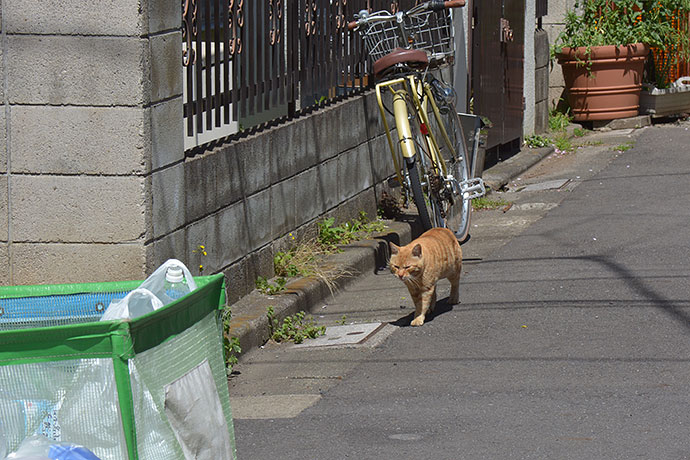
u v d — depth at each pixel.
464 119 13.72
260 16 9.66
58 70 7.37
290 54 10.45
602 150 18.38
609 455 5.91
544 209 14.04
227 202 8.98
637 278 10.02
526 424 6.49
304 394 7.43
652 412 6.59
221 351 4.36
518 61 18.09
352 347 8.55
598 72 20.06
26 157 7.51
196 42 8.46
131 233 7.49
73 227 7.55
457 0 11.19
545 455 5.96
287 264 10.27
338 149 11.62
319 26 11.18
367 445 6.27
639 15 20.17
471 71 16.16
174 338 3.90
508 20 17.45
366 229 12.14
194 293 4.03
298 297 9.53
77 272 7.61
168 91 7.76
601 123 20.67
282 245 10.30
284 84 10.34
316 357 8.37
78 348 3.58
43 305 4.69
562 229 12.55
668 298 9.30
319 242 11.11
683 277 9.96
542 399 6.96
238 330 8.41
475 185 12.75
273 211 10.05
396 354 8.28
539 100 19.75
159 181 7.68
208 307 4.24
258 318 8.78
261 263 9.80
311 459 6.09
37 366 3.60
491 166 16.91
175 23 7.82
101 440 3.61
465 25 15.80
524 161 17.33
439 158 11.73
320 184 11.20
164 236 7.79
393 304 9.93
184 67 8.55
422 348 8.39
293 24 10.47
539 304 9.42
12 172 7.55
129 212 7.46
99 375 3.59
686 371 7.39
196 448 3.98
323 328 9.05
